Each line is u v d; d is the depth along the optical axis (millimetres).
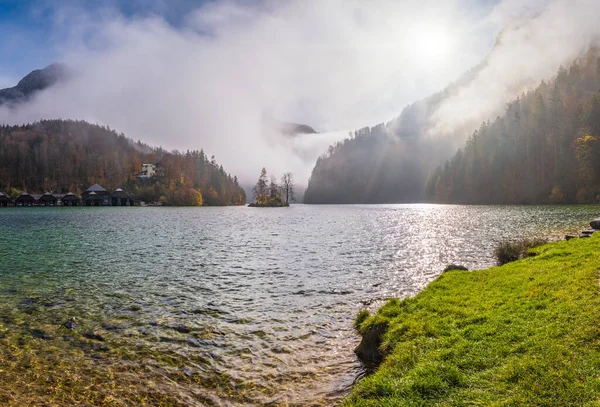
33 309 17203
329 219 93688
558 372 7488
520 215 79438
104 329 14742
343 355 12461
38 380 10383
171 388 10195
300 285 22656
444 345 10219
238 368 11492
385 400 8062
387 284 22875
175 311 17281
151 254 34750
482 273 18203
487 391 7582
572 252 19375
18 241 43188
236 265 29281
